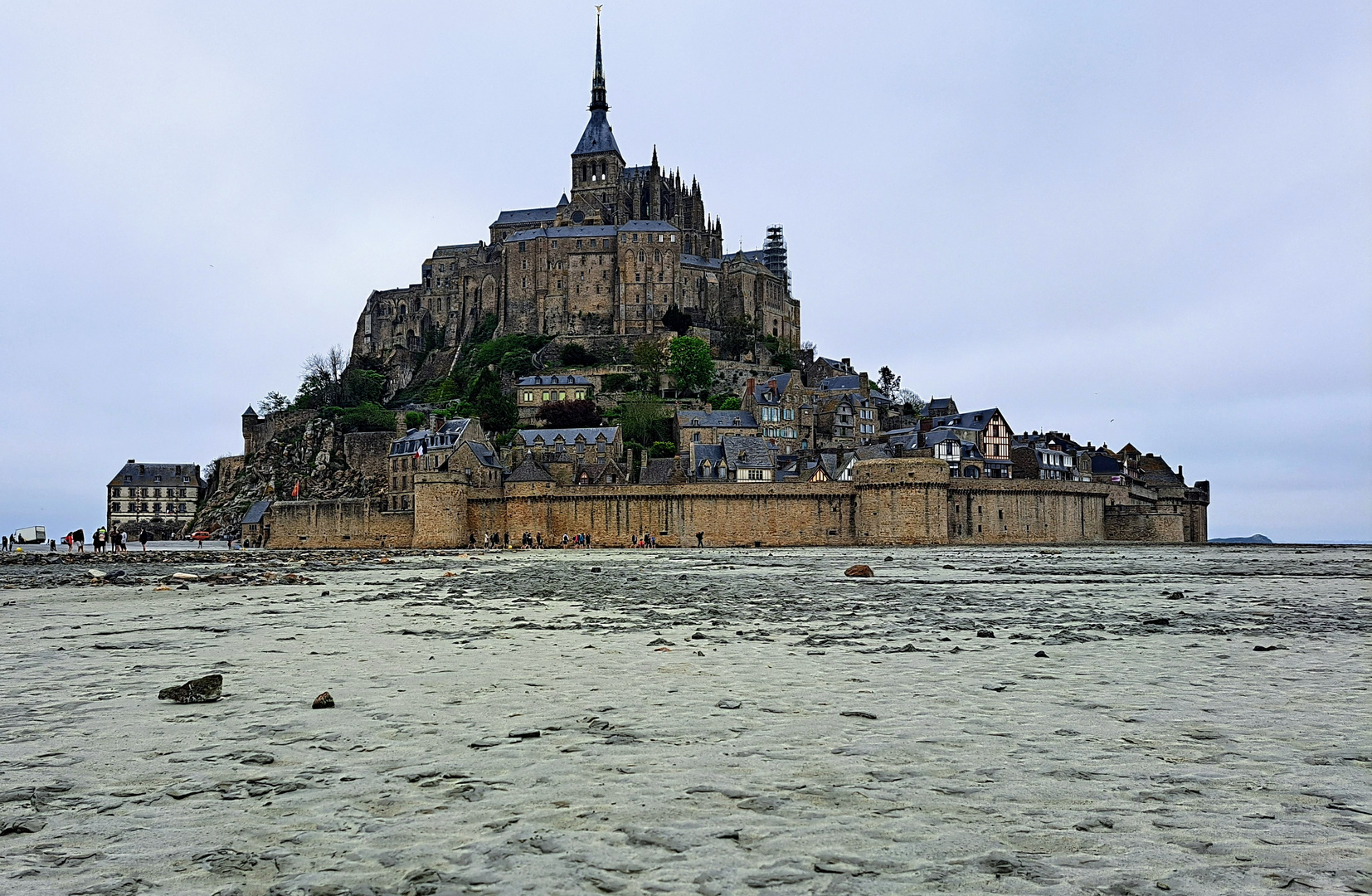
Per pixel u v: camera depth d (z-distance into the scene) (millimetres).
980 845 11805
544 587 53969
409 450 161250
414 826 12516
